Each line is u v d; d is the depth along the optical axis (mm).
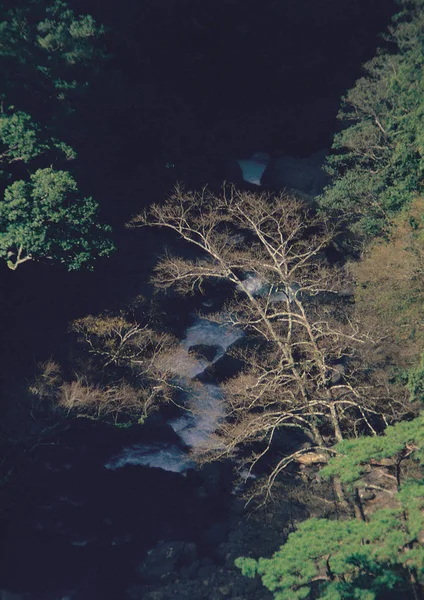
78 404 47750
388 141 57219
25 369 51562
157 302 58656
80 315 55938
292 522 47406
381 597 31625
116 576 45438
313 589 38312
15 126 44500
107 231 47594
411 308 46750
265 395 46844
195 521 49375
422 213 49625
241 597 43656
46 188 43094
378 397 44875
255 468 52000
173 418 54844
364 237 56688
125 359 52281
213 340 57750
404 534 28969
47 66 52781
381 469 44062
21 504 48031
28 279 55625
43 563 45500
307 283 52750
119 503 49844
